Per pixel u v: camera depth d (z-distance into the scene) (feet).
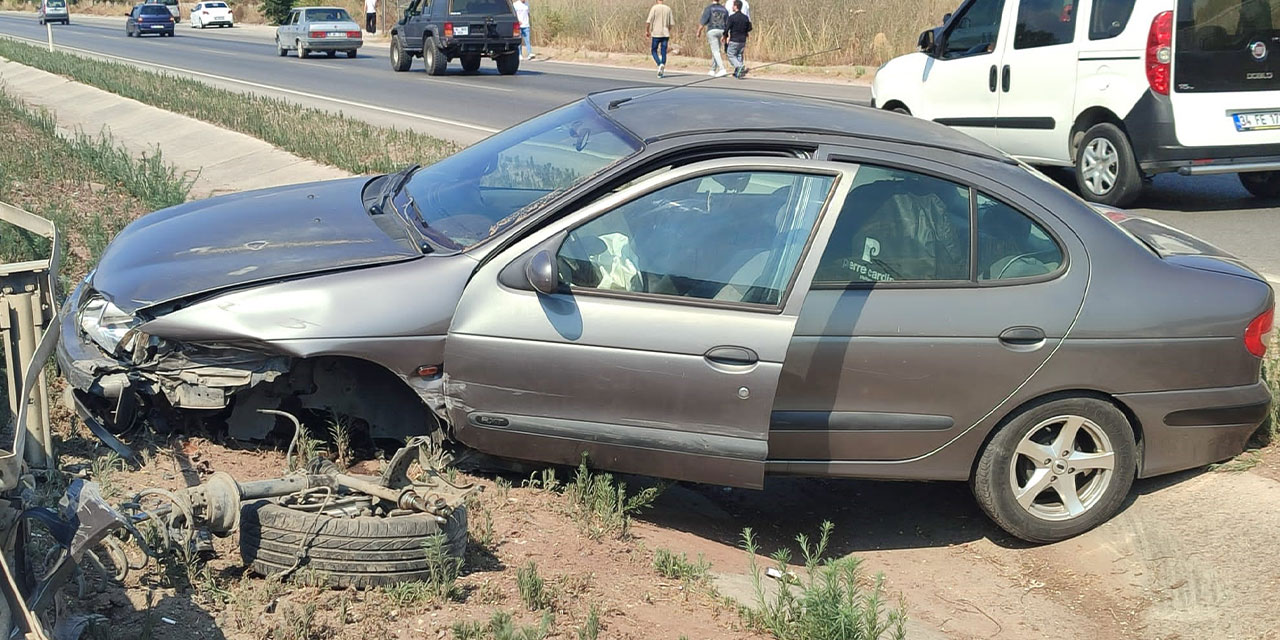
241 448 15.57
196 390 14.28
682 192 14.69
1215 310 15.58
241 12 221.66
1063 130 35.12
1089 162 34.58
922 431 15.08
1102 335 15.15
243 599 11.61
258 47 137.49
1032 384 15.10
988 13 37.81
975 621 14.35
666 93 17.83
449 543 12.57
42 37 156.04
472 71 93.40
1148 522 16.19
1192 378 15.61
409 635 11.54
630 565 14.01
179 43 145.07
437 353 14.42
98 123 54.29
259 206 17.51
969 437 15.24
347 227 16.12
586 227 14.55
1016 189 15.38
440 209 16.10
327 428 15.90
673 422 14.33
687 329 14.14
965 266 15.08
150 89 62.34
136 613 11.35
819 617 12.07
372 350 14.20
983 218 15.24
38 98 67.97
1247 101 32.30
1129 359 15.25
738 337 14.07
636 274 14.46
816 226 14.44
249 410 15.15
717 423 14.23
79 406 14.55
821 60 93.40
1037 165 41.29
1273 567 14.82
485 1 88.07
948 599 14.88
